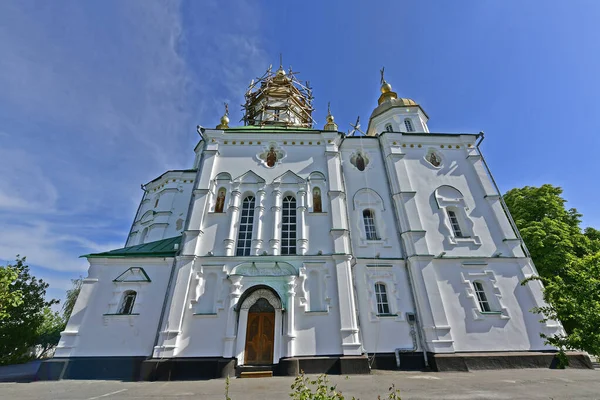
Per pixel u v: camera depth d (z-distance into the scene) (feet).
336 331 49.60
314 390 32.96
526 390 31.63
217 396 31.37
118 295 52.90
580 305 30.22
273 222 59.31
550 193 82.43
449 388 33.32
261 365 46.85
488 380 38.27
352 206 64.64
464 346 51.08
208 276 53.62
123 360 47.70
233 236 57.67
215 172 65.36
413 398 28.63
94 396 32.40
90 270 54.95
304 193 62.64
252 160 67.62
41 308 82.02
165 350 46.75
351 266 57.21
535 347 51.62
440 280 56.39
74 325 50.08
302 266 54.44
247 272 53.26
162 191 83.76
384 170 70.38
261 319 50.08
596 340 28.48
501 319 53.52
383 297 56.03
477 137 74.33
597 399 27.37
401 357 50.16
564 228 73.26
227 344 47.24
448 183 68.33
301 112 110.11
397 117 87.35
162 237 76.38
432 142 73.41
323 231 58.85
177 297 50.83
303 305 50.88
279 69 114.93
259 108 107.65
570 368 48.60
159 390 35.40
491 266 58.34
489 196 66.18
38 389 37.24
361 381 38.83
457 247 60.18
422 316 52.95
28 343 80.43
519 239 61.36
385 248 60.23
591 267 31.14
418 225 61.21
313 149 69.87
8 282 47.70
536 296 55.57
